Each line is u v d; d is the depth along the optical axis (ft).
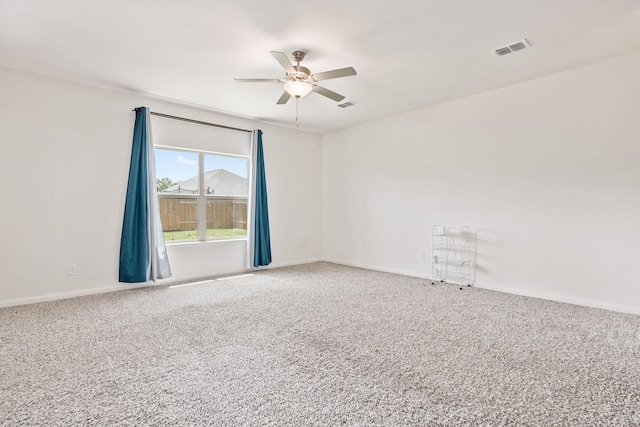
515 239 13.50
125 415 5.71
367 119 18.44
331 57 10.75
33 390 6.46
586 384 6.70
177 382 6.78
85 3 7.86
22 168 11.84
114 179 13.76
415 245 16.96
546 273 12.72
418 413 5.78
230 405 6.01
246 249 18.35
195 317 10.68
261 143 18.45
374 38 9.55
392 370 7.27
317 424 5.49
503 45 10.02
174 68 11.61
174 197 15.85
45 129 12.25
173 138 15.52
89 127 13.16
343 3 7.88
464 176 15.02
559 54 10.68
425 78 12.59
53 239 12.46
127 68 11.60
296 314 10.98
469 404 6.03
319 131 21.33
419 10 8.18
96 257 13.41
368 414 5.75
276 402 6.11
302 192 20.97
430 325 9.95
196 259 16.43
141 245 13.97
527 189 13.15
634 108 10.76
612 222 11.26
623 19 8.59
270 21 8.66
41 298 12.23
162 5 7.95
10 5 7.91
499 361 7.68
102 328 9.69
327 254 21.76
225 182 17.74
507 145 13.62
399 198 17.63
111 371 7.21
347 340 8.87
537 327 9.77
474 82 13.04
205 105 15.79
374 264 18.93
